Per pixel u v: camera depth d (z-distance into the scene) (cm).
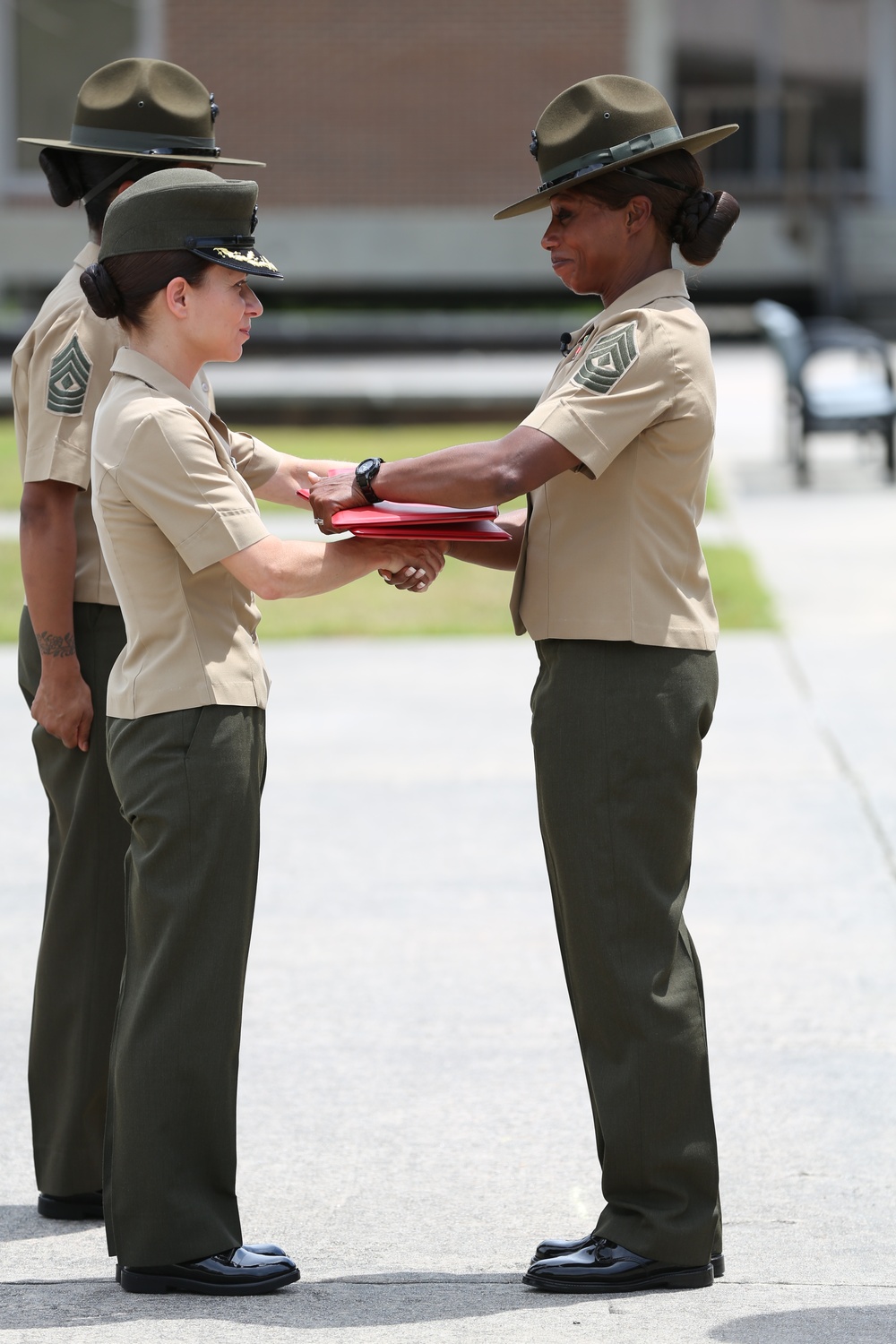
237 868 993
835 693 2402
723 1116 1235
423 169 7012
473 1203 1119
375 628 2881
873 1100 1259
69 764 1103
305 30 6938
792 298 6931
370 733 2272
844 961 1516
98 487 987
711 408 990
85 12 6981
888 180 7300
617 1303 975
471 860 1797
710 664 1016
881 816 1894
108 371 1064
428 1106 1262
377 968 1521
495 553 1083
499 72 6969
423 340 6034
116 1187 998
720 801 1956
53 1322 960
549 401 970
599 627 979
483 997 1458
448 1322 952
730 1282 1003
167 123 1086
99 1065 1109
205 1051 988
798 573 3108
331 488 1008
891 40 7231
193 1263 996
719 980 1480
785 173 7225
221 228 984
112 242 984
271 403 4825
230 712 992
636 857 993
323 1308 973
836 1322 945
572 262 1009
